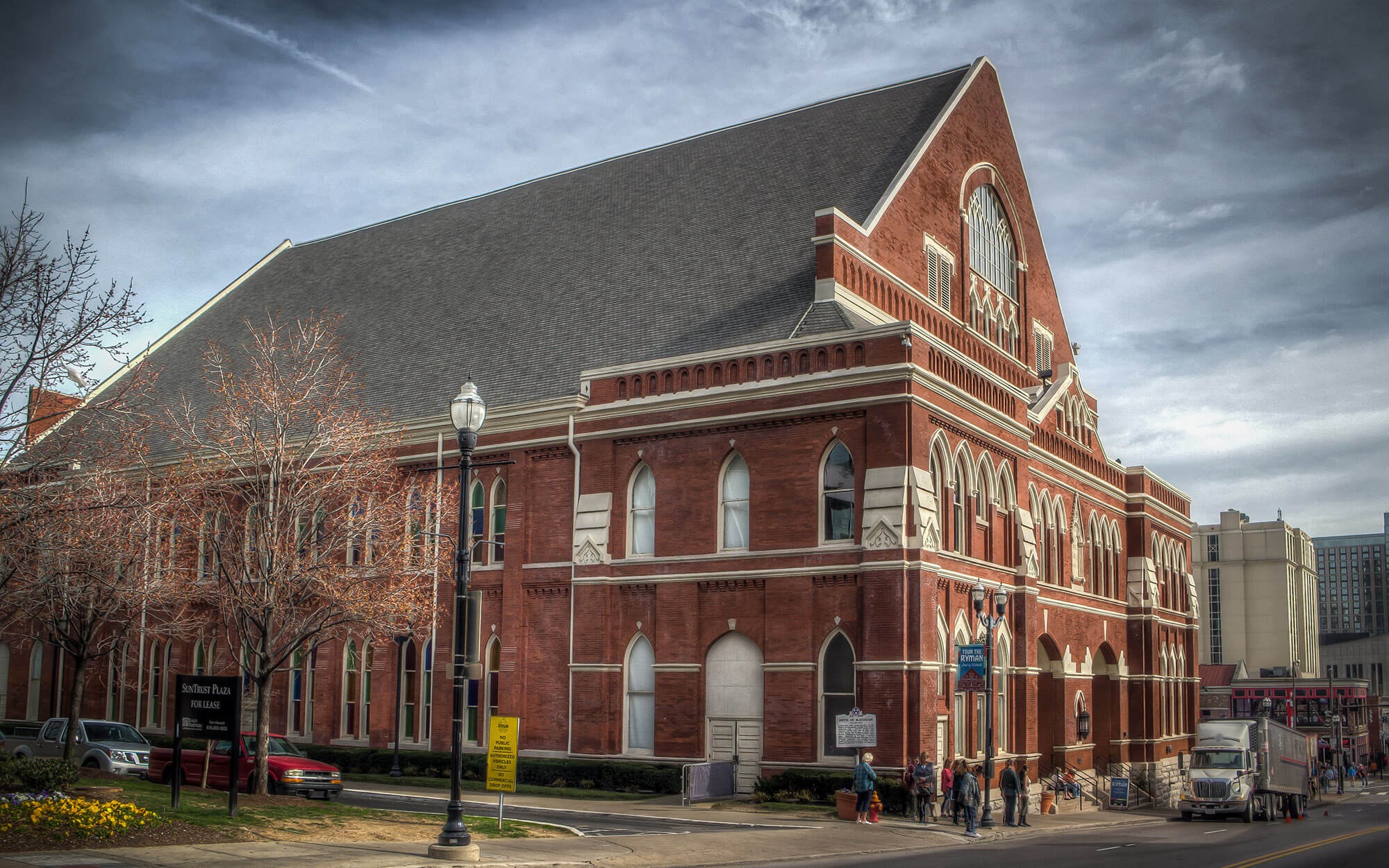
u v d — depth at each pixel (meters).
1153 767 58.03
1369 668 192.50
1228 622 158.88
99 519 30.67
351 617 32.38
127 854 20.14
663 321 44.53
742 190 49.62
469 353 49.38
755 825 30.31
